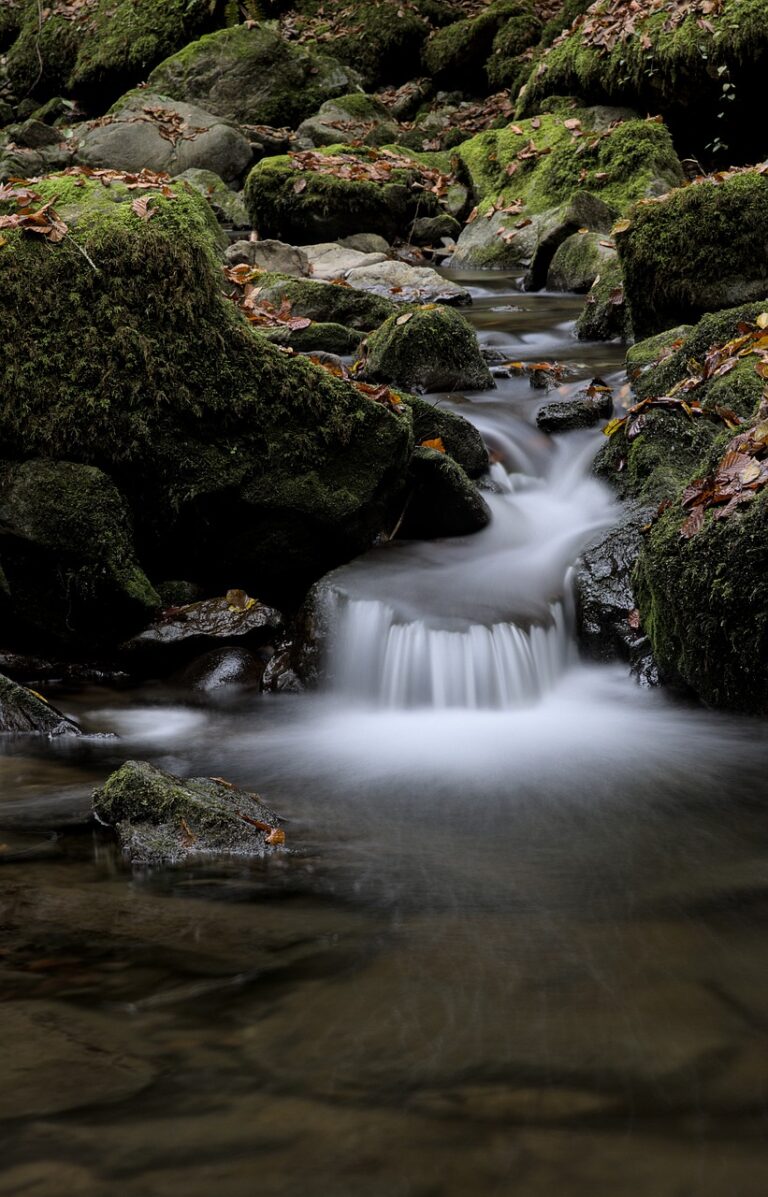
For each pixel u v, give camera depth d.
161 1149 1.90
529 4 19.17
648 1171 1.86
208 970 2.57
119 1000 2.42
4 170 15.59
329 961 2.63
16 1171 1.85
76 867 3.27
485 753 4.55
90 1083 2.10
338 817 3.79
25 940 2.74
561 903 3.01
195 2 20.25
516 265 12.73
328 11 21.20
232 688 5.53
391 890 3.11
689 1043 2.25
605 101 14.64
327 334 7.93
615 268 9.87
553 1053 2.21
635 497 6.19
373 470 5.96
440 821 3.74
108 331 5.61
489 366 8.36
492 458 6.97
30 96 22.12
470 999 2.44
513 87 17.84
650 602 5.16
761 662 4.59
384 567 5.91
